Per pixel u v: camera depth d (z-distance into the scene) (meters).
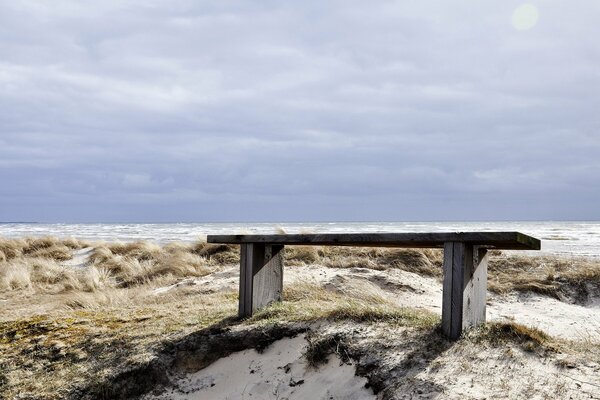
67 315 7.38
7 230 65.38
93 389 5.38
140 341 6.06
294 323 5.80
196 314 6.90
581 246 25.41
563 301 10.09
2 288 11.56
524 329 5.02
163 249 16.17
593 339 5.95
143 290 10.46
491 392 4.05
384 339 5.10
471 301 5.09
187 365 5.70
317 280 9.49
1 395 5.46
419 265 12.14
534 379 4.20
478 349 4.69
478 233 4.73
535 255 14.87
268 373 5.27
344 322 5.59
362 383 4.65
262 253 6.52
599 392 3.94
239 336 5.82
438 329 5.12
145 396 5.36
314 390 4.81
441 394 4.10
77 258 16.12
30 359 6.05
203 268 12.86
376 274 10.12
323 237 5.72
